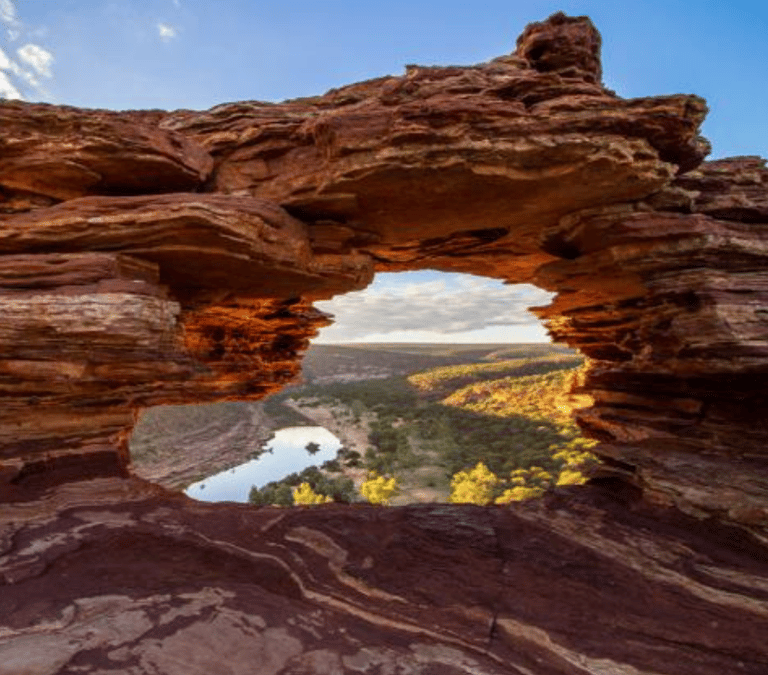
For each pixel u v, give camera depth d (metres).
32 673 5.92
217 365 23.75
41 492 11.83
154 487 13.44
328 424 161.75
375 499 76.12
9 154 13.40
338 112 13.90
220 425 135.00
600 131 12.66
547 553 10.85
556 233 16.69
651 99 12.56
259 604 8.16
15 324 11.48
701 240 13.66
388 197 14.41
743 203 14.48
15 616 7.20
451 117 12.43
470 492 73.25
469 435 124.06
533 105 13.08
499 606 8.78
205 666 6.36
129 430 16.48
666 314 15.18
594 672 7.16
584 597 9.11
